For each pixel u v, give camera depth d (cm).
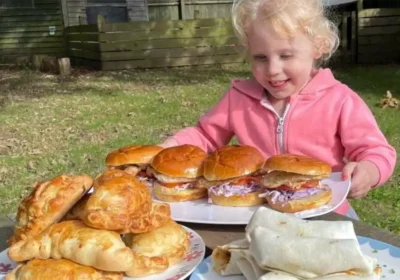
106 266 104
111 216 107
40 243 106
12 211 387
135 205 112
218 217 150
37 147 544
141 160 170
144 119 649
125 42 1096
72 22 1300
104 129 607
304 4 183
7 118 681
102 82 948
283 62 186
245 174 157
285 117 212
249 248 108
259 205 157
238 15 192
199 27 1120
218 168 158
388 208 373
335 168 207
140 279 114
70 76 1027
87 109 722
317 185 156
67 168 473
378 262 117
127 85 913
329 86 211
